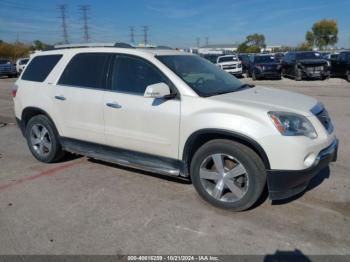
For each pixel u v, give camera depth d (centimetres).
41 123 528
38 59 545
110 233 336
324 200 395
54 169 519
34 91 526
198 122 369
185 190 433
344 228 336
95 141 468
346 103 1084
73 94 476
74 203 402
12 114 1037
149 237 328
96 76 461
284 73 2244
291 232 331
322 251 301
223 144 361
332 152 367
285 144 332
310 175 348
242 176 363
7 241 326
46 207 394
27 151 624
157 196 417
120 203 400
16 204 403
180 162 399
